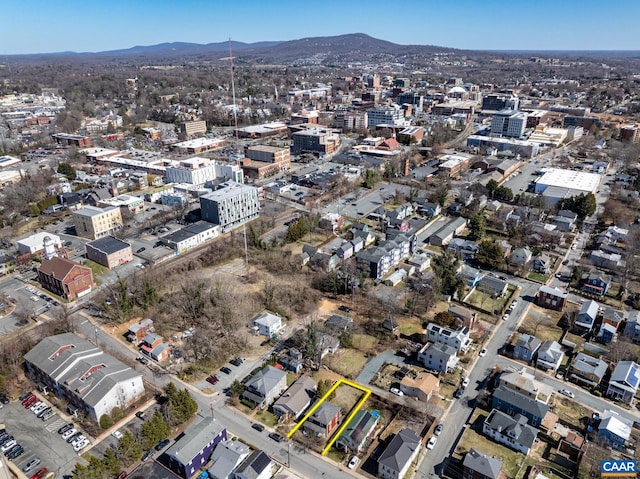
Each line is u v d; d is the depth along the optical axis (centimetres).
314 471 7281
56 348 9106
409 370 9544
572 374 9288
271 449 7669
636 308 11656
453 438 7894
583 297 12181
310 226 15988
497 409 8425
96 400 7962
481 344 10350
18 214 17575
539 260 13525
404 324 11050
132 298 11712
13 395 8812
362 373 9475
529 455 7525
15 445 7638
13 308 11681
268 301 11719
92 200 18000
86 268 12319
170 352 10069
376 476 7212
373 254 13012
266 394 8538
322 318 11281
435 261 13575
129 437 7275
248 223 16912
